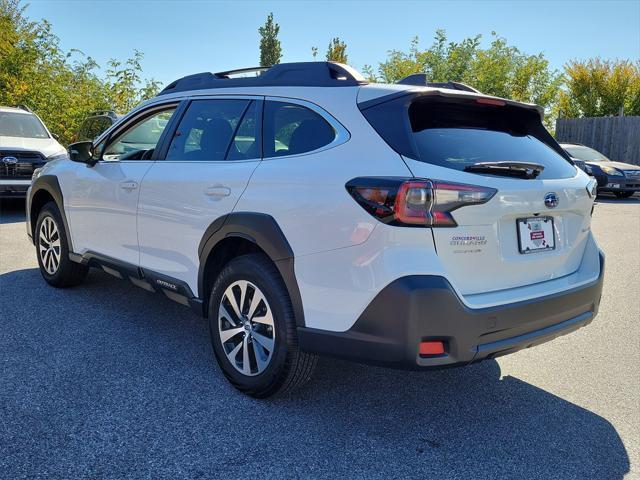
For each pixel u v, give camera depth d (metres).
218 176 3.49
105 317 4.70
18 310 4.82
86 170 4.79
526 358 4.14
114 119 11.91
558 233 3.25
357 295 2.73
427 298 2.59
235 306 3.38
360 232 2.72
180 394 3.38
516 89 25.33
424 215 2.62
